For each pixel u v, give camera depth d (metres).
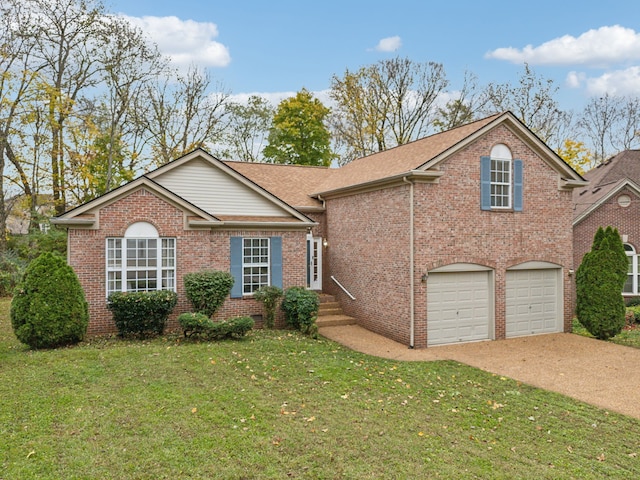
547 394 9.86
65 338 12.09
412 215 14.30
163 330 14.06
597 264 15.66
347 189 17.41
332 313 18.02
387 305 15.52
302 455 6.44
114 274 13.99
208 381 9.46
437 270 14.62
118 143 30.11
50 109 25.66
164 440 6.72
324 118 37.56
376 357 12.72
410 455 6.57
